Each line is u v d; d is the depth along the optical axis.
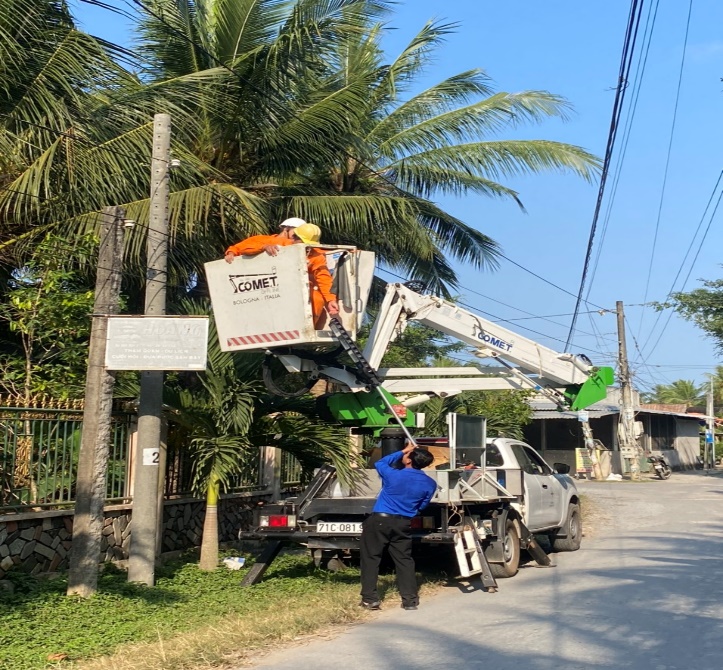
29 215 12.38
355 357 9.01
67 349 10.91
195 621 8.07
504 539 10.61
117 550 10.91
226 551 12.58
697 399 86.88
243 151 15.21
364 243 16.67
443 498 9.29
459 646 6.97
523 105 18.36
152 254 10.14
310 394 11.39
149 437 9.88
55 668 6.38
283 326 8.91
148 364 8.91
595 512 19.81
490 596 9.33
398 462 9.01
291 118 14.55
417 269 19.14
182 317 8.95
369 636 7.43
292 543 10.41
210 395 10.57
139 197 12.98
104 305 9.03
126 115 12.28
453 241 19.03
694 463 56.91
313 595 9.27
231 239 13.95
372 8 14.41
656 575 10.48
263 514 9.90
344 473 10.17
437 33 17.42
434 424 15.48
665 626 7.61
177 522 12.23
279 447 11.35
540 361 11.32
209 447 10.47
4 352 12.59
